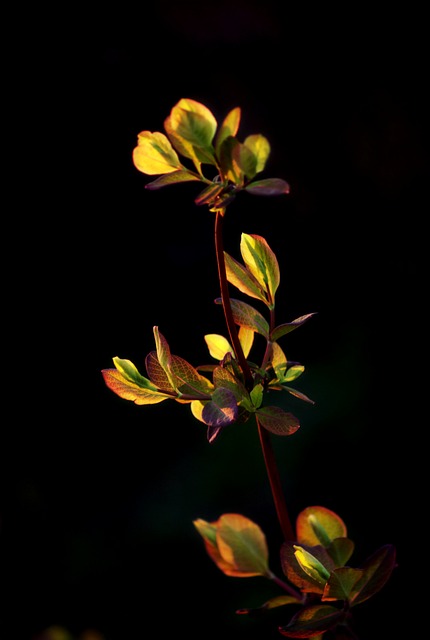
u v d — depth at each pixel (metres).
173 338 3.36
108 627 2.86
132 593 2.90
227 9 3.57
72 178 3.36
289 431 0.57
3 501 3.14
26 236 3.31
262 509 2.97
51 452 3.26
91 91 3.39
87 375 3.33
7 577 2.98
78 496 3.21
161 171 0.57
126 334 3.38
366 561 0.57
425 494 3.06
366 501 3.03
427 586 2.87
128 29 3.43
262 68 3.62
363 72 3.72
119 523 3.09
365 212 3.70
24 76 3.31
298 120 3.68
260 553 0.64
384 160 3.74
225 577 2.86
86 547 3.03
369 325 3.51
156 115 3.47
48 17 3.32
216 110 3.53
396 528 3.00
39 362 3.31
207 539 0.65
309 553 0.58
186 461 3.20
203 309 3.39
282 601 0.62
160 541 2.96
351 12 3.66
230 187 0.56
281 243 3.57
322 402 3.19
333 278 3.59
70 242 3.36
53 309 3.33
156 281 3.41
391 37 3.70
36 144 3.33
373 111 3.74
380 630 2.69
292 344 3.42
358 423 3.16
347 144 3.72
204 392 0.58
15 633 2.87
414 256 3.65
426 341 3.43
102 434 3.31
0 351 3.26
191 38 3.51
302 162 3.67
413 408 3.24
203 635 2.77
